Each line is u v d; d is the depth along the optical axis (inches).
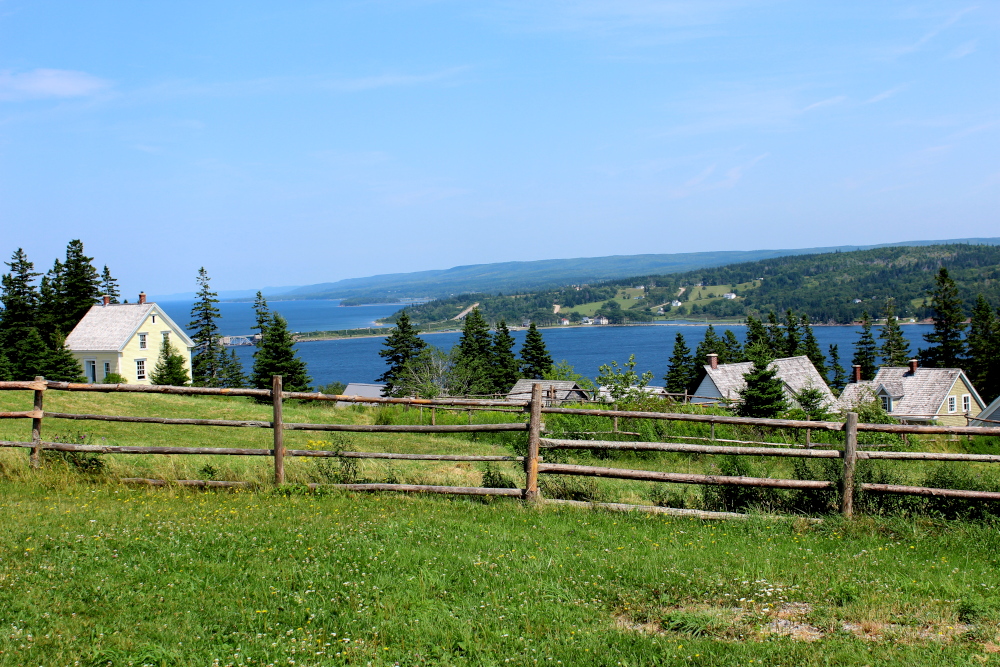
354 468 400.2
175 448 384.2
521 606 227.8
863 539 310.2
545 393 1752.0
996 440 813.2
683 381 3316.9
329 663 188.1
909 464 570.9
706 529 325.4
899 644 201.5
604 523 330.0
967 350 3196.4
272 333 2437.3
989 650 197.3
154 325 2394.2
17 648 189.0
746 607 232.4
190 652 192.4
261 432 759.1
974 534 311.3
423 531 304.0
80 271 2883.9
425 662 191.8
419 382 2304.4
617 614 229.5
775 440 855.7
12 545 267.3
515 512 345.4
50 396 999.6
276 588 237.0
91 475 384.2
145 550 270.7
